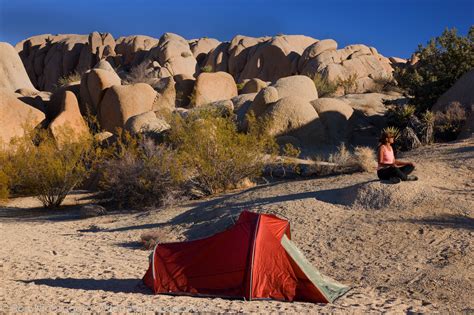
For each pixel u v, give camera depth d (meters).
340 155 20.88
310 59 45.38
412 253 10.21
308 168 20.27
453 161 16.20
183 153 20.05
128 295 8.46
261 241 8.57
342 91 38.66
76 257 12.24
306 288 8.37
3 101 31.17
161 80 40.03
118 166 21.03
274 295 8.45
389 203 12.49
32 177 22.28
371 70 42.16
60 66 68.25
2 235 15.49
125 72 57.84
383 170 13.07
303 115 27.12
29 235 15.59
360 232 11.51
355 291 8.87
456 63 28.09
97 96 33.97
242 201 15.41
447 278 8.95
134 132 27.16
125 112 33.00
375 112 31.44
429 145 20.36
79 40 70.00
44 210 21.75
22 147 23.59
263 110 28.53
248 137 20.56
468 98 23.98
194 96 34.09
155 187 20.09
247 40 55.91
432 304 8.07
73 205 22.36
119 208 20.47
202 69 53.44
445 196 12.48
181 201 19.20
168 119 24.70
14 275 10.12
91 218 18.69
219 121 20.92
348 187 13.71
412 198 12.48
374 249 10.68
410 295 8.54
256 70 50.50
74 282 9.55
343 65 42.16
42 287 9.00
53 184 22.09
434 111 25.33
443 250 10.10
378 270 9.68
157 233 13.61
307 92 30.39
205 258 8.73
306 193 14.66
